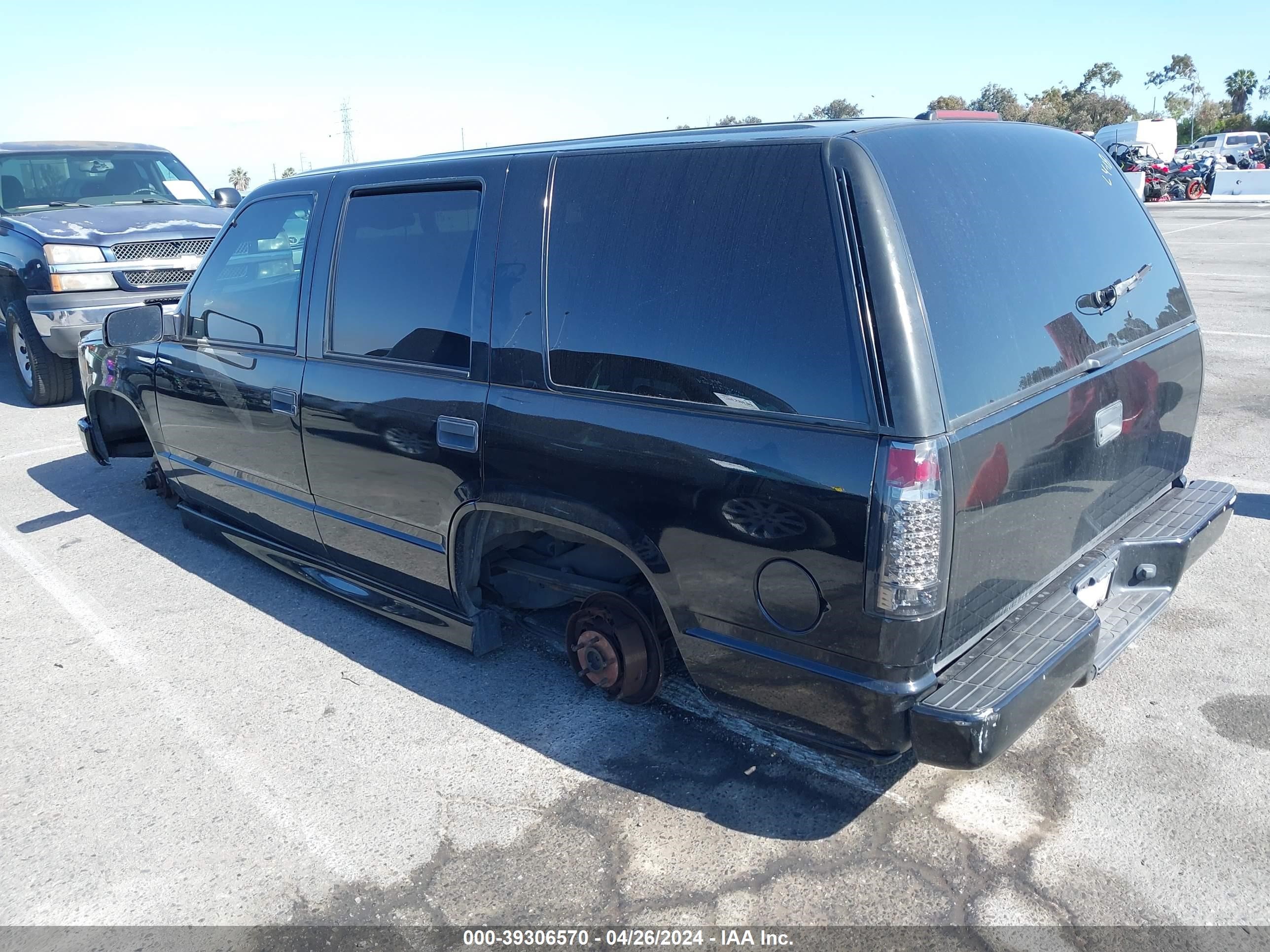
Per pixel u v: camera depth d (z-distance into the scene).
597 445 2.77
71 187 9.07
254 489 4.33
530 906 2.53
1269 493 5.25
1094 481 2.86
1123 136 36.62
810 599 2.38
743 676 2.62
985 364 2.36
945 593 2.27
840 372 2.26
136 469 6.69
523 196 2.99
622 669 3.23
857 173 2.28
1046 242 2.73
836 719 2.45
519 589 3.65
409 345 3.36
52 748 3.39
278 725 3.46
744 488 2.43
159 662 3.96
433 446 3.26
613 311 2.73
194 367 4.42
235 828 2.91
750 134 2.57
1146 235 3.30
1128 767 2.97
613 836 2.78
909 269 2.24
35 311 7.75
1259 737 3.09
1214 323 10.17
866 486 2.21
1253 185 33.91
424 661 3.88
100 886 2.70
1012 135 2.88
